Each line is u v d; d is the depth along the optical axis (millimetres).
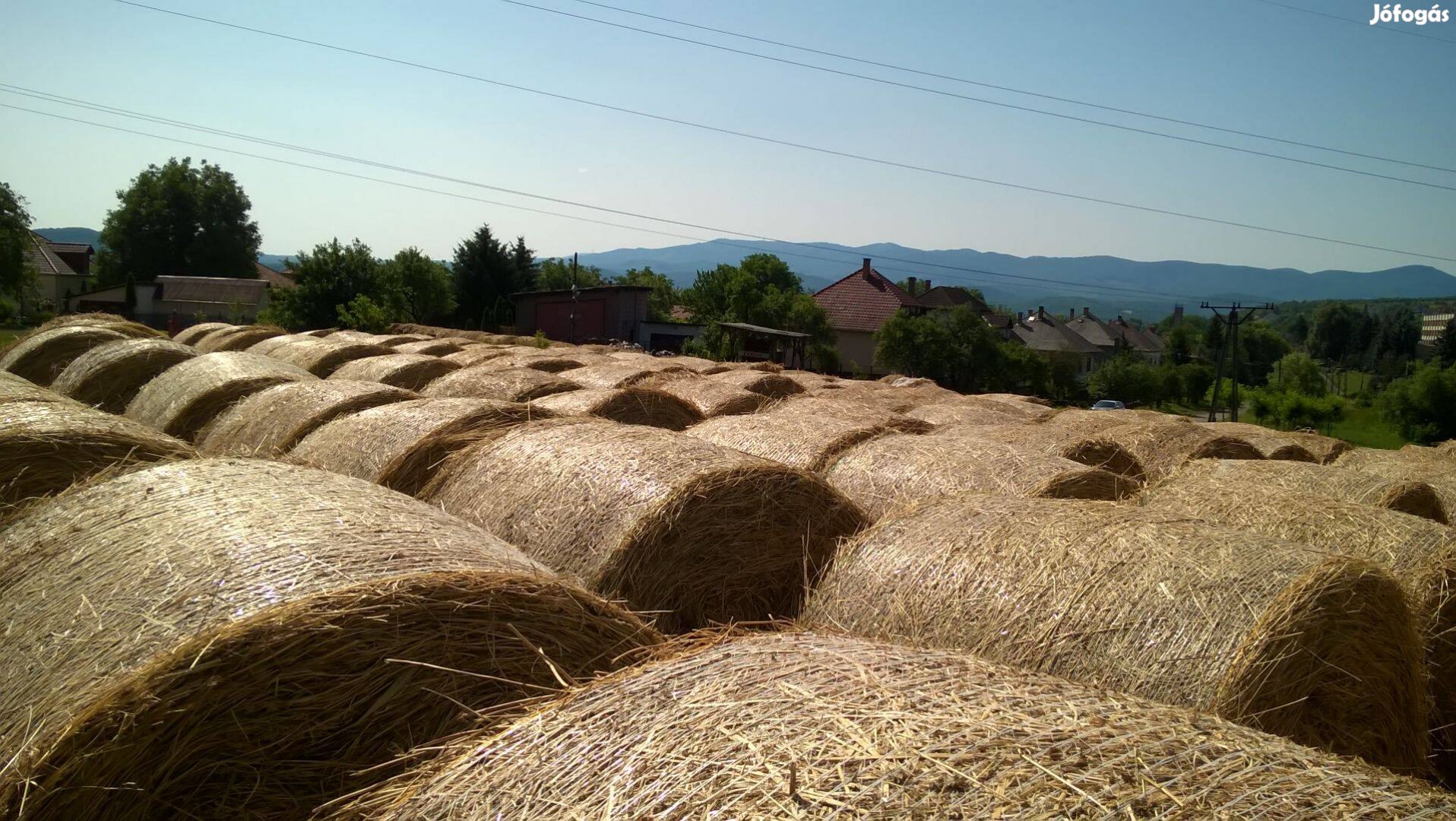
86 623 3545
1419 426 46844
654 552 5273
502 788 2627
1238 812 2086
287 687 3189
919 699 2639
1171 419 12836
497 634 3533
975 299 102562
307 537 3834
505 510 5859
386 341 21578
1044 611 4410
